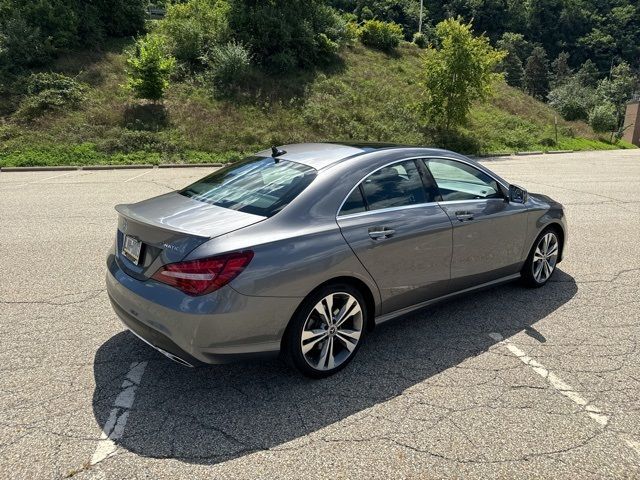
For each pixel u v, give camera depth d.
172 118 18.91
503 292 4.57
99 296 4.38
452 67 21.94
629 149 31.28
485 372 3.16
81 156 15.73
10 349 3.37
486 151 22.62
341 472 2.24
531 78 85.19
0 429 2.51
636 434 2.55
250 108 20.94
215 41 24.47
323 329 2.98
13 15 21.53
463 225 3.67
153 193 10.38
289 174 3.24
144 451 2.37
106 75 21.22
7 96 18.33
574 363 3.28
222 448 2.40
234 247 2.59
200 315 2.51
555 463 2.32
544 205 4.53
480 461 2.33
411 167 3.56
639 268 5.34
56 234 6.61
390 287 3.28
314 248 2.83
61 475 2.19
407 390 2.94
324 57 27.64
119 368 3.15
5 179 12.62
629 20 108.25
